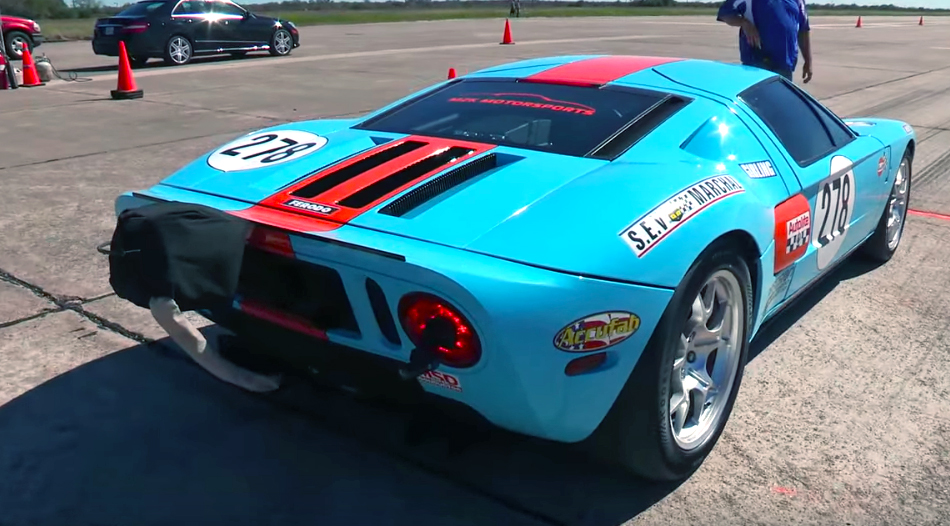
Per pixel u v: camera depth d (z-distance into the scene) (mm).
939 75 15688
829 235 3533
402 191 2414
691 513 2441
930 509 2463
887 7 147250
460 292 1990
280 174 2654
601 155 2648
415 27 33219
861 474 2643
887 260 4746
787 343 3631
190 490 2516
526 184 2402
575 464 2689
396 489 2537
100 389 3127
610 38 24734
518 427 2248
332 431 2859
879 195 4145
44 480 2553
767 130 3160
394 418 2947
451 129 2969
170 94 11336
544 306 2010
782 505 2480
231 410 2994
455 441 2580
